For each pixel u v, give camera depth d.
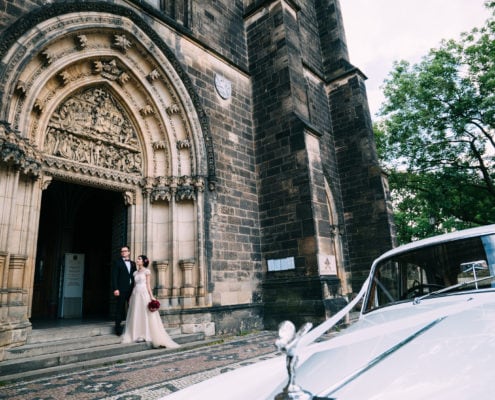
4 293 7.28
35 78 8.76
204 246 11.36
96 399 4.97
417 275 3.42
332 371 1.78
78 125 10.17
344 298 12.45
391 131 25.28
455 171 24.19
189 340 9.84
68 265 15.11
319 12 22.70
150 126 11.88
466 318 2.11
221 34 14.89
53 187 17.41
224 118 13.69
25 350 7.17
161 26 12.24
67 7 9.41
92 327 9.34
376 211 18.09
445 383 1.39
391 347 1.88
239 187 13.41
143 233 11.14
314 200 12.77
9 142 7.58
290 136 13.67
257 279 13.04
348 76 20.58
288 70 14.35
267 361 2.35
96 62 10.47
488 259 3.05
